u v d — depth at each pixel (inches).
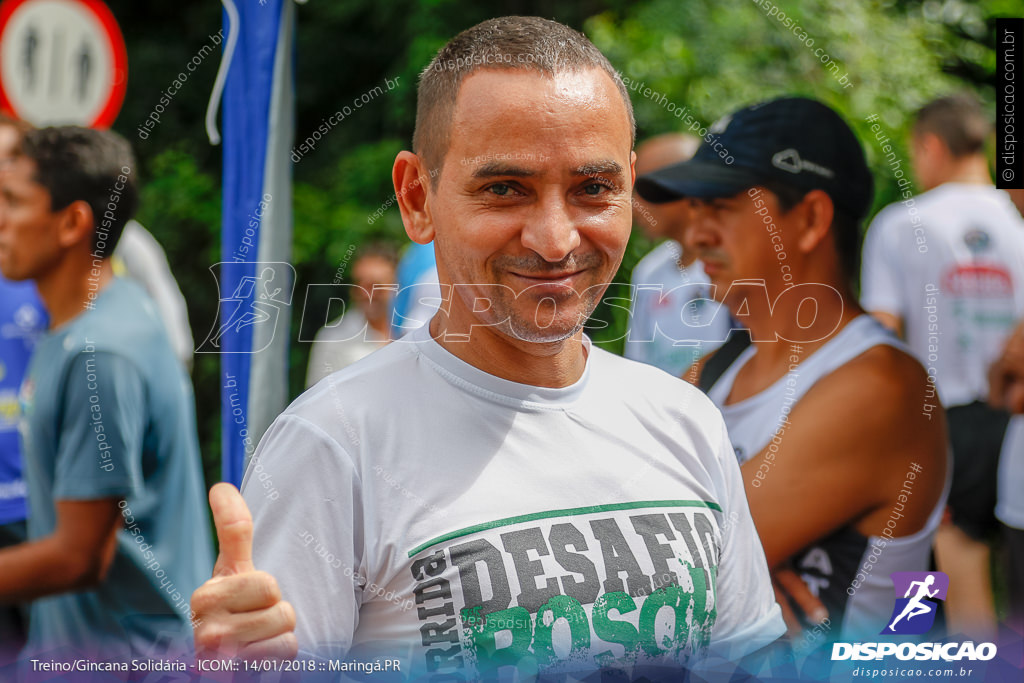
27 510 158.2
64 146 137.6
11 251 138.1
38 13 199.5
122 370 134.0
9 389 155.8
